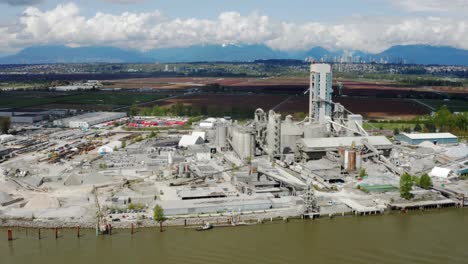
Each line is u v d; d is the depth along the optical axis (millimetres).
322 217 183250
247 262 146875
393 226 175625
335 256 151000
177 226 173500
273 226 174750
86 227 171625
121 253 152875
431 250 155125
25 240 162750
